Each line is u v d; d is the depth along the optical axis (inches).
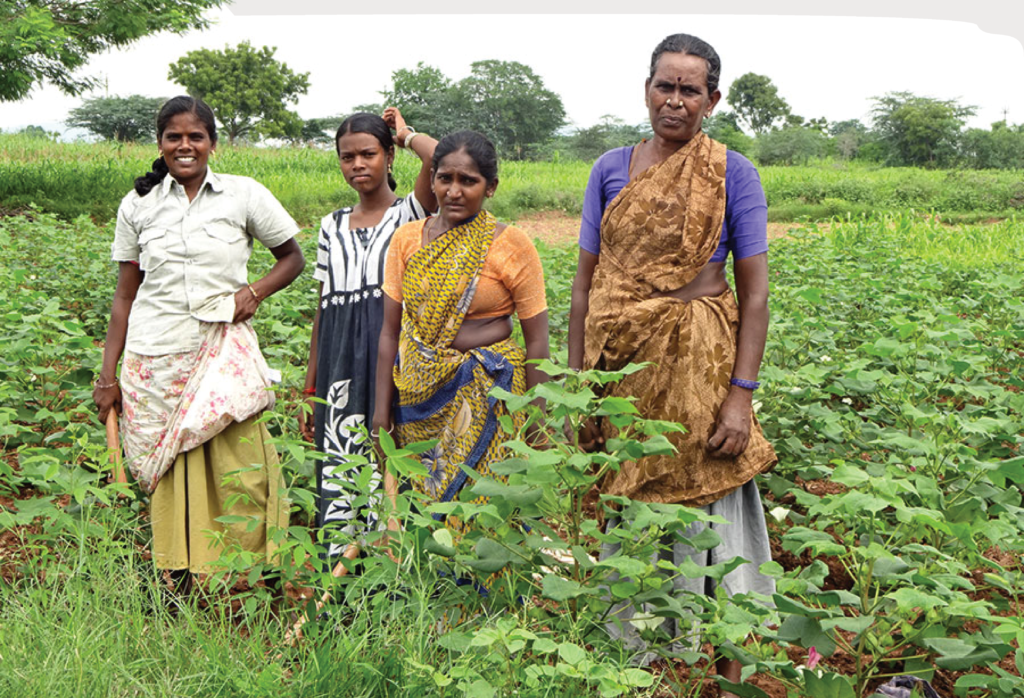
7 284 271.6
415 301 129.3
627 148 124.8
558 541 105.7
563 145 3184.1
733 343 119.5
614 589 100.4
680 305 118.5
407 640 106.0
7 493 151.3
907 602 88.9
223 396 134.4
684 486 119.0
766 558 123.8
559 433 126.6
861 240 530.0
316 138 3836.1
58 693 98.4
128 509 143.5
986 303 287.1
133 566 129.3
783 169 1860.2
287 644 114.6
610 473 127.7
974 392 170.7
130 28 814.5
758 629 94.9
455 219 127.6
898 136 3161.9
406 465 108.0
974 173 1482.5
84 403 175.8
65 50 799.1
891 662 125.3
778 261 383.2
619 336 119.4
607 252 122.3
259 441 138.9
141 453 137.4
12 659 102.7
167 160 136.6
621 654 105.5
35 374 189.6
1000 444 155.8
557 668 90.5
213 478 137.7
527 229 857.5
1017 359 230.5
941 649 97.0
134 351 137.3
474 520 116.9
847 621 91.2
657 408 118.8
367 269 141.5
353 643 105.5
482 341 129.9
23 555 142.2
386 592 110.3
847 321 269.4
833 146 3403.1
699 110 117.2
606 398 99.5
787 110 4621.1
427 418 129.8
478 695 92.0
